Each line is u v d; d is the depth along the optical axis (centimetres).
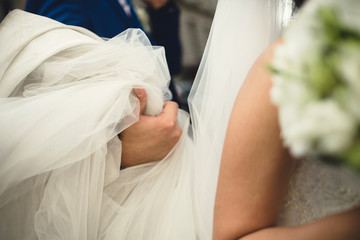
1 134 57
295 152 25
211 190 66
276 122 41
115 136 70
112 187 73
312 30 25
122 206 71
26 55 67
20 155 57
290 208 50
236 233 45
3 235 61
